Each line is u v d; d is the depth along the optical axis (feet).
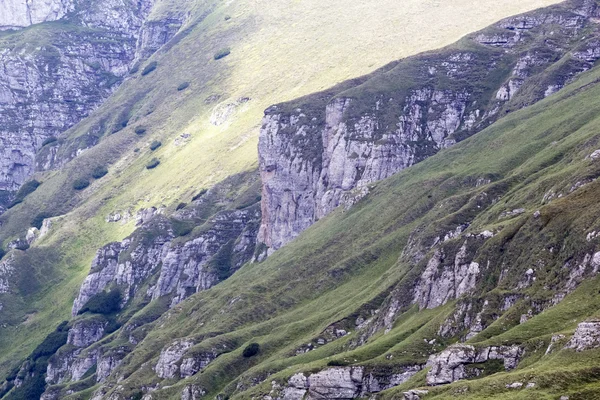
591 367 592.60
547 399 579.07
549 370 608.60
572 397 571.28
